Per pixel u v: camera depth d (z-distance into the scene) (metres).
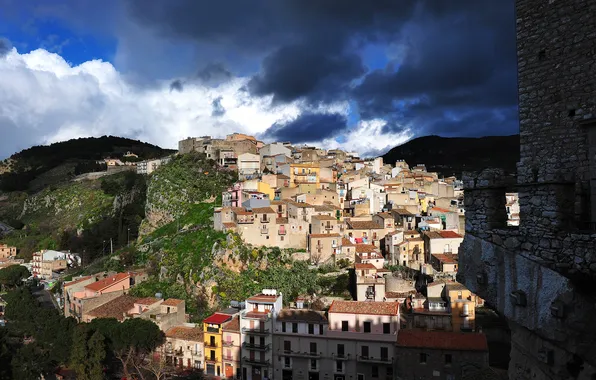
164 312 87.44
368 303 72.62
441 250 103.94
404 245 108.06
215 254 105.12
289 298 93.69
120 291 101.06
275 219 113.00
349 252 108.00
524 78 17.05
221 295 96.00
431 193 148.88
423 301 83.50
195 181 150.38
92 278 110.38
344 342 69.38
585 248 13.84
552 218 15.06
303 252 109.44
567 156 15.57
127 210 163.62
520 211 16.34
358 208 127.31
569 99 15.63
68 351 73.94
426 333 63.62
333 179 154.00
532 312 15.18
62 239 168.62
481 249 17.64
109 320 80.50
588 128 15.02
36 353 71.44
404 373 61.03
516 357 16.53
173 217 142.62
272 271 102.50
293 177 143.00
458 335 62.62
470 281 18.30
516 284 16.02
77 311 96.88
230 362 75.31
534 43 16.80
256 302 76.06
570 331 13.77
